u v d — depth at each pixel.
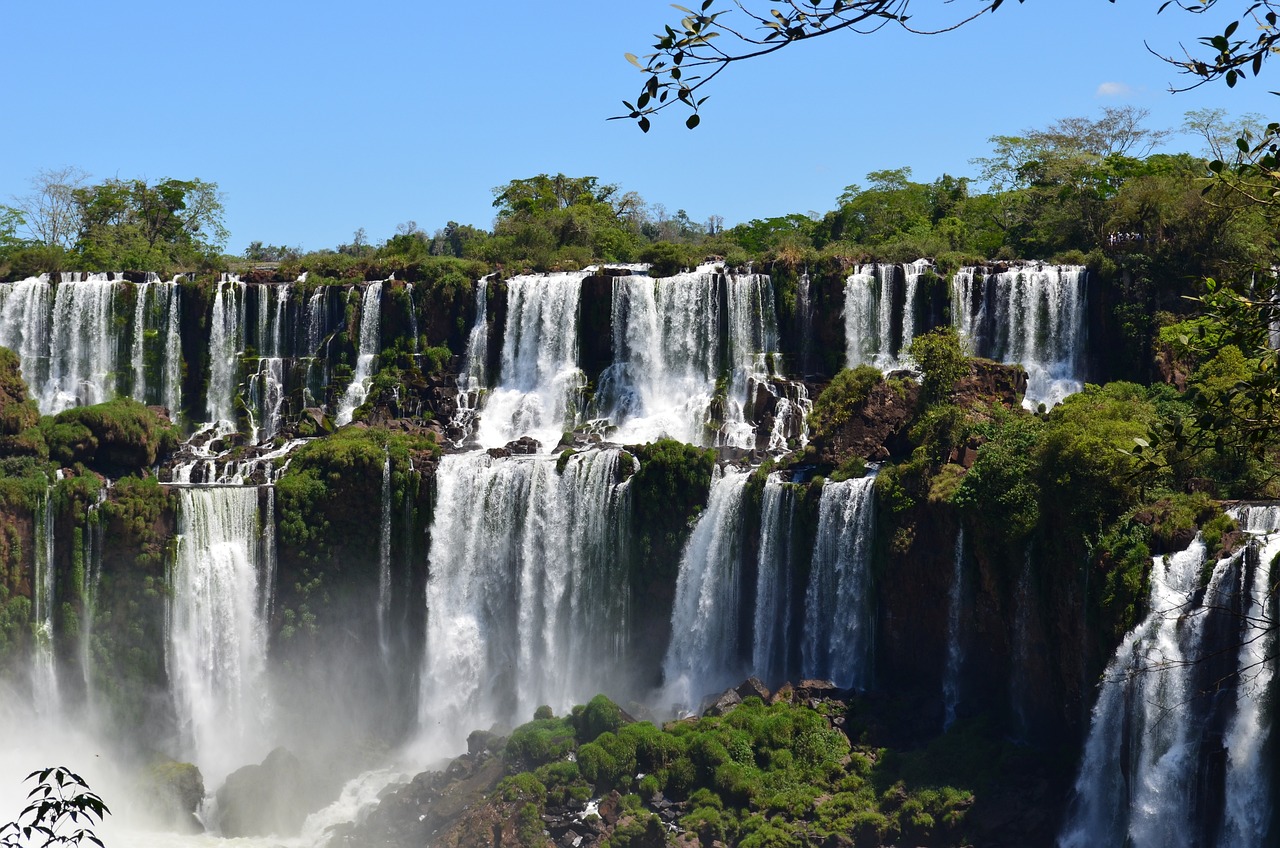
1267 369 31.80
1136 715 66.94
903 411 91.94
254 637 97.00
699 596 92.94
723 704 84.31
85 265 133.25
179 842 81.69
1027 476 79.31
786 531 89.69
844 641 87.44
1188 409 83.62
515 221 151.00
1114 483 73.06
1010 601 79.38
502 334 115.38
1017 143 149.38
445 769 86.44
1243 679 63.91
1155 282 101.69
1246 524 70.12
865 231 146.38
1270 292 33.38
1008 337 105.25
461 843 75.62
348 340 116.00
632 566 94.50
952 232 132.00
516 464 97.75
